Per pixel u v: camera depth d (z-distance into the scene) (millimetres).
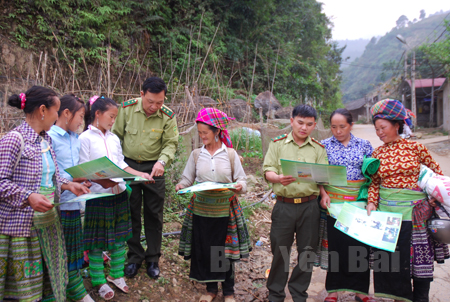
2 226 1941
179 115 6789
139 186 3141
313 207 2707
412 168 2541
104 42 9781
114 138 2836
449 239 2381
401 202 2559
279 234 2725
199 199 2801
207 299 2840
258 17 16047
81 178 2330
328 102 24281
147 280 3078
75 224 2484
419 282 2570
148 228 3180
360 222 2578
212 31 13711
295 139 2805
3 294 1946
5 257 1942
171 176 4781
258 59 16094
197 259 2793
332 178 2318
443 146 12516
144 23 11555
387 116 2576
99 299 2709
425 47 21750
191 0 13648
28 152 1985
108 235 2689
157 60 11430
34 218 1997
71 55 8508
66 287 2449
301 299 2734
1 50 7102
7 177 1896
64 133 2445
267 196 6051
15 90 6641
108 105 2666
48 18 8320
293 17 18891
